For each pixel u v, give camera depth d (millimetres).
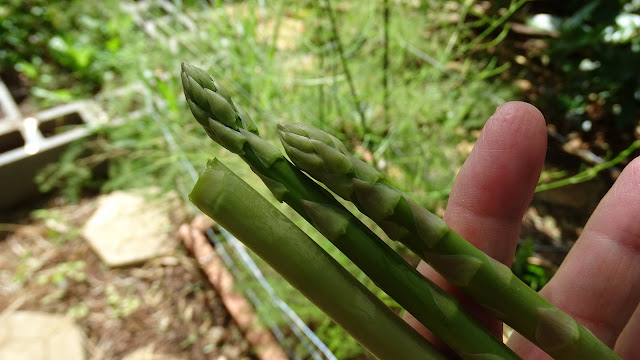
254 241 95
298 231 97
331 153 95
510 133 120
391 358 102
